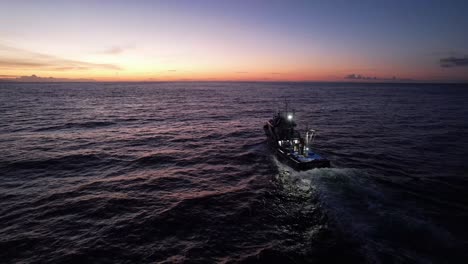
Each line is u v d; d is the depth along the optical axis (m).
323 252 10.96
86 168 22.39
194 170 22.30
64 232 12.55
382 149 28.03
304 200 16.09
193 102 94.44
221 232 12.65
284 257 10.70
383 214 13.74
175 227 13.09
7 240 11.80
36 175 20.47
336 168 21.02
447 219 13.20
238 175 21.02
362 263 10.08
